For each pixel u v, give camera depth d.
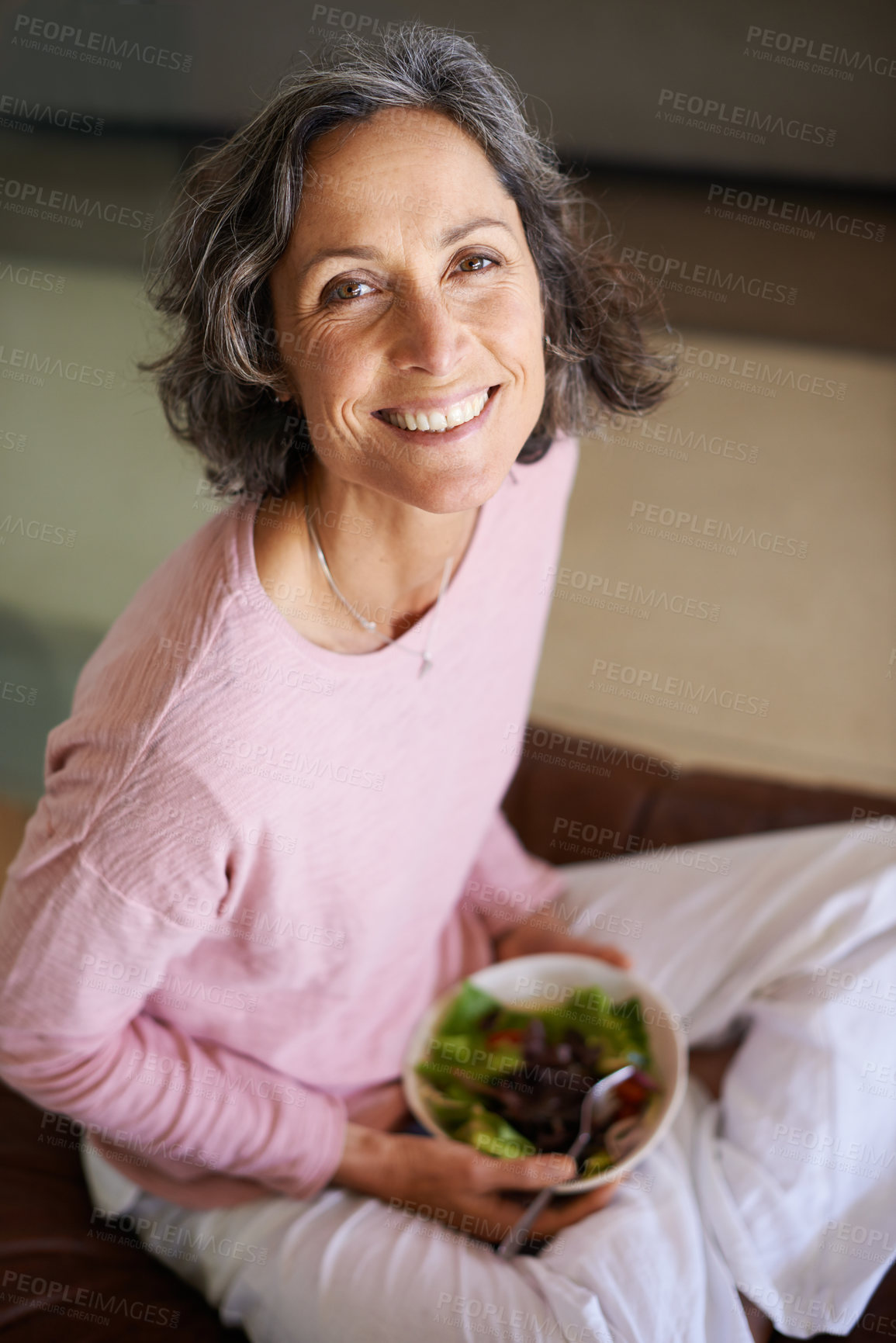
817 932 1.23
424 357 0.77
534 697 2.38
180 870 0.89
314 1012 1.12
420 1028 1.21
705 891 1.33
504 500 1.04
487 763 1.18
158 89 3.48
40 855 0.89
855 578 2.59
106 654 0.90
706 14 3.32
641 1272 1.02
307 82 0.76
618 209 3.61
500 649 1.11
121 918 0.90
